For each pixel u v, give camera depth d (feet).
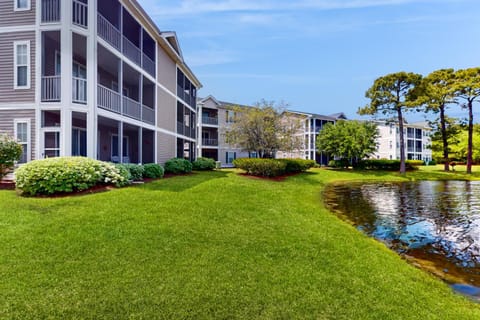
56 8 31.09
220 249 14.90
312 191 43.96
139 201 23.18
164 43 51.42
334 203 35.58
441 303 11.25
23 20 31.30
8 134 29.71
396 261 15.66
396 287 12.12
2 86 31.53
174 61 60.08
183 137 67.26
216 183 38.17
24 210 19.10
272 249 15.47
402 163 82.74
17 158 28.63
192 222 19.01
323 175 70.74
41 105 30.83
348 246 16.98
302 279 12.19
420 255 17.57
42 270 11.71
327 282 12.08
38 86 30.94
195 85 78.79
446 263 16.28
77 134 38.73
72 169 25.05
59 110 31.37
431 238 20.99
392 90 80.02
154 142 49.67
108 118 36.01
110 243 14.64
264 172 51.72
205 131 110.73
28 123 31.04
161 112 52.75
